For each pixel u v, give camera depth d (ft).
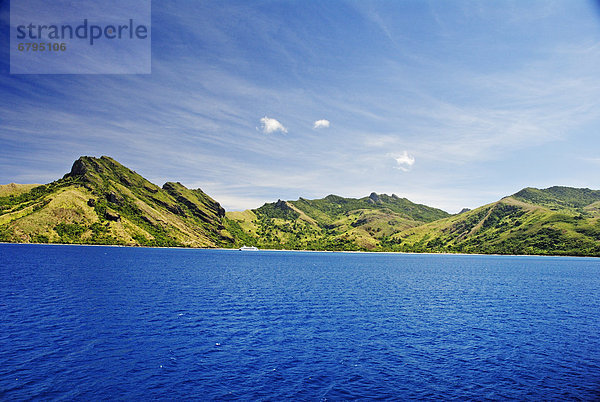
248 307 195.42
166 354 112.47
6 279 279.69
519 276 451.53
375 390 88.89
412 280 381.40
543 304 226.38
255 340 130.52
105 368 99.66
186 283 297.33
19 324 142.51
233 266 541.34
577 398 85.66
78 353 111.04
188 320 158.51
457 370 103.40
